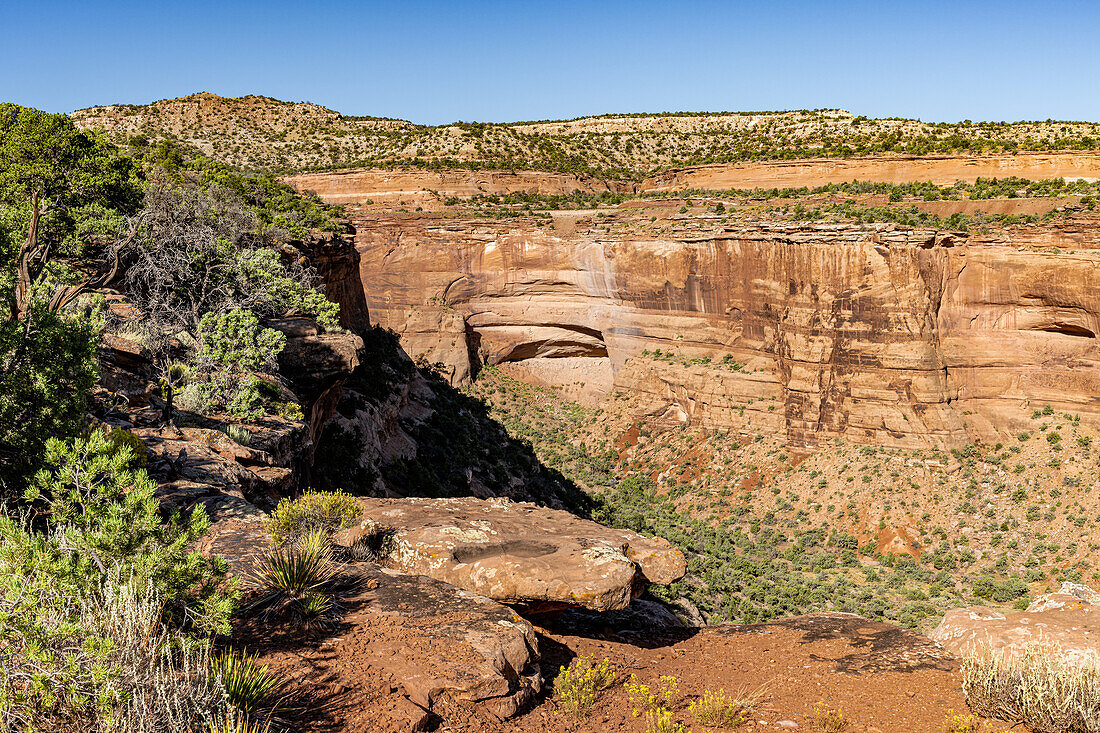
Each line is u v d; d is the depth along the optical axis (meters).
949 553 46.59
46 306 11.50
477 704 7.20
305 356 27.47
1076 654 8.73
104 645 5.09
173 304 23.95
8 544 6.04
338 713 6.35
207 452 15.73
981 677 7.82
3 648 5.21
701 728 7.61
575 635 11.27
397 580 9.60
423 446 48.06
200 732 5.25
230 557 9.58
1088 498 46.00
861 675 9.17
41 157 21.89
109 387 18.14
